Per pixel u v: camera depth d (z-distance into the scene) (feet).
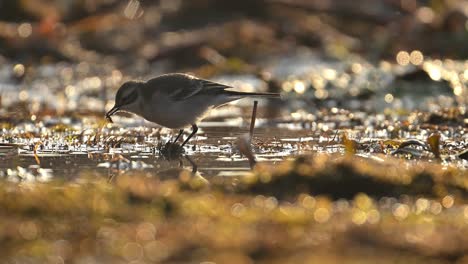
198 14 97.66
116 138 50.72
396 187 33.42
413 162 40.57
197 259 23.79
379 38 90.94
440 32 91.04
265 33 92.99
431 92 72.18
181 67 87.92
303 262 23.25
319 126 59.06
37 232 26.48
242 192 33.04
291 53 90.07
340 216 28.60
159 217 28.50
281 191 32.99
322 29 94.27
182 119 51.24
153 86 51.16
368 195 33.01
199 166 41.86
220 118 63.77
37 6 95.35
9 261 23.82
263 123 60.90
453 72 77.15
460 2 92.48
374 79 75.82
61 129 56.03
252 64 87.92
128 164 42.34
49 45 90.89
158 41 91.40
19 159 43.68
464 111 61.00
